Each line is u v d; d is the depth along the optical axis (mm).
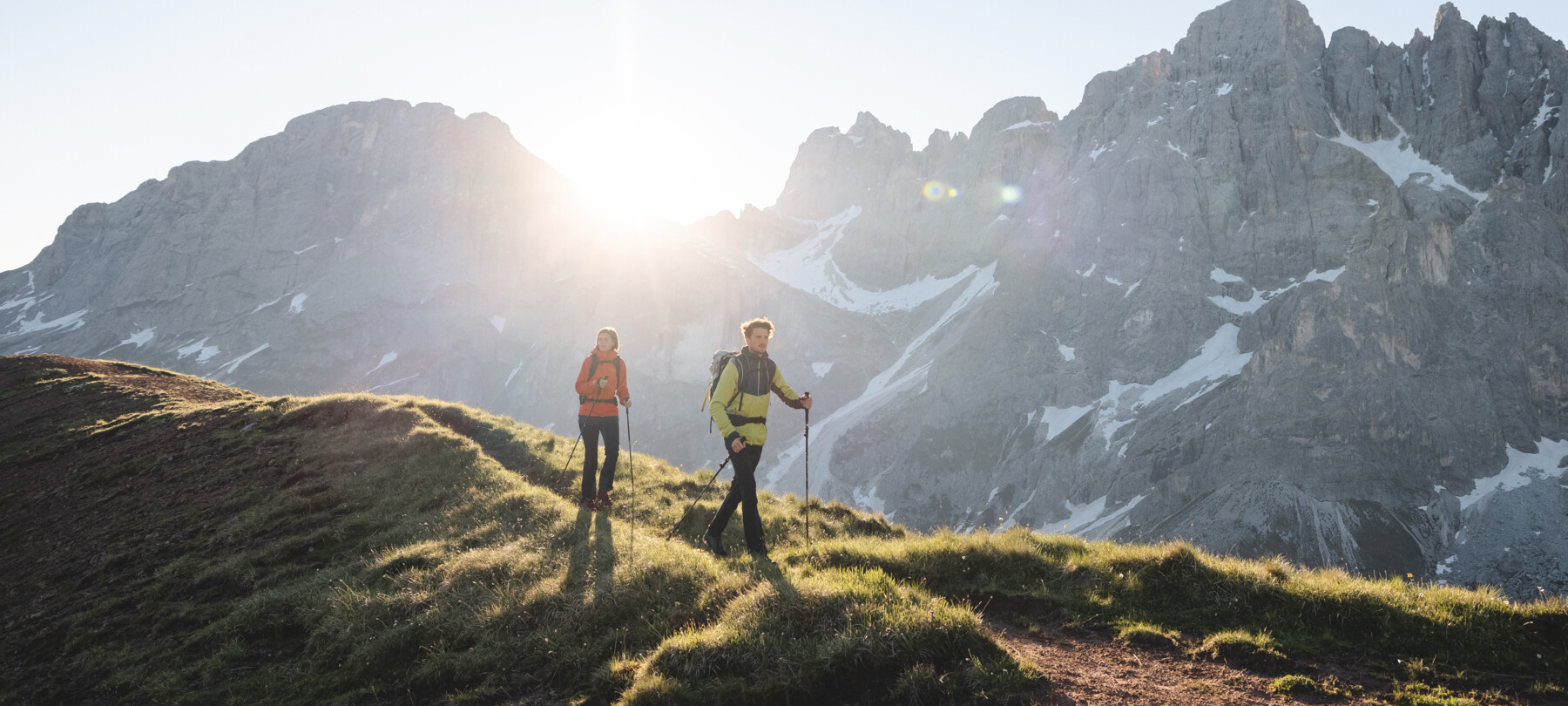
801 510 13586
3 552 15656
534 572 8781
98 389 30953
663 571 8227
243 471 16250
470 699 6629
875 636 6008
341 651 8078
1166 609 7566
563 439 18516
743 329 10062
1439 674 5980
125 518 15258
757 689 5738
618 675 6320
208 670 8516
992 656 6039
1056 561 8984
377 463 15266
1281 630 6875
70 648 10359
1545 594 6785
